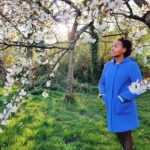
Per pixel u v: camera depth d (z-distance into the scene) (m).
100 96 4.61
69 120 7.32
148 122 7.59
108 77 4.40
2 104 8.93
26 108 8.10
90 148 5.61
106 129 6.55
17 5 4.15
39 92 10.38
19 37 4.21
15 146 5.72
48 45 2.89
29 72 3.97
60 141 5.88
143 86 3.51
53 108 8.45
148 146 5.75
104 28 2.90
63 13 3.56
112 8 3.13
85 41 3.16
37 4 3.95
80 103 9.80
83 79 16.67
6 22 4.14
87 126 6.75
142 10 3.43
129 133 4.39
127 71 4.27
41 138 6.05
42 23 4.07
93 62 16.55
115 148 5.60
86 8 3.22
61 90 12.59
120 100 4.20
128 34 3.88
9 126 6.60
